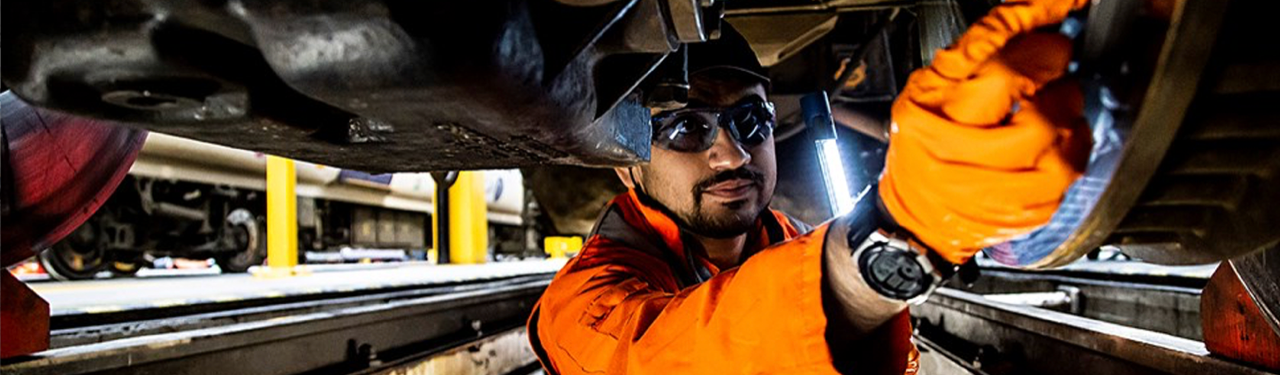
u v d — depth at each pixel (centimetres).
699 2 73
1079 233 60
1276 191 57
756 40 298
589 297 125
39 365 144
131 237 514
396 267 596
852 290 73
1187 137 54
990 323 230
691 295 89
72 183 136
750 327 78
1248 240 61
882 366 81
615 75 81
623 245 157
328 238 704
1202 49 46
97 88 62
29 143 125
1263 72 50
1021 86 56
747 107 164
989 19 61
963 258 67
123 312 241
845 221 74
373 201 733
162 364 172
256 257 619
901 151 62
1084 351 170
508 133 74
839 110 401
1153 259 73
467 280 410
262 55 63
